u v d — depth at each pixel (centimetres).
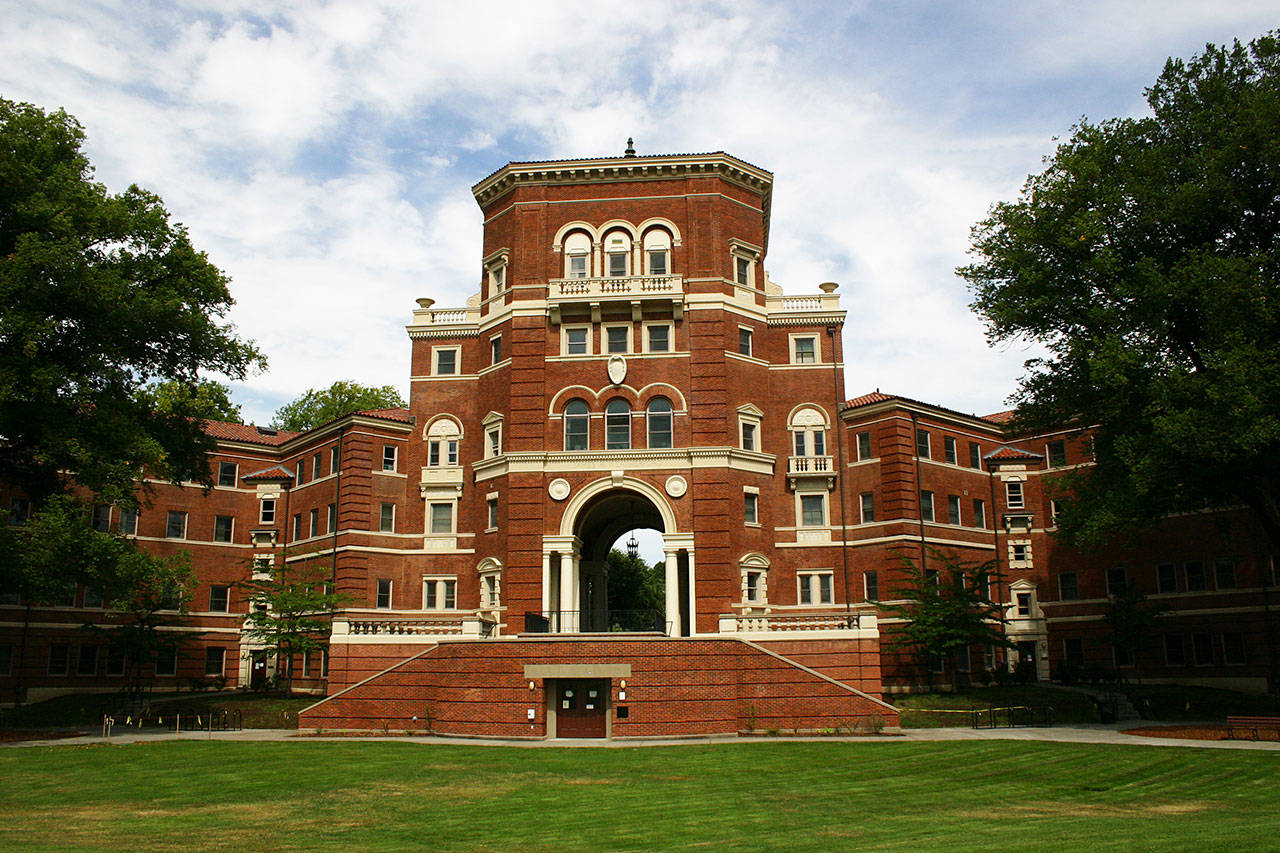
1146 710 4422
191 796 2244
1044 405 4200
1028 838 1675
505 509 5009
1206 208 3653
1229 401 3250
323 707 3862
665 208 5297
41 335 3791
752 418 5212
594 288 5150
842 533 5250
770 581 5100
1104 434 3944
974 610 4622
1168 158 3772
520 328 5178
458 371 5575
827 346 5472
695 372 5044
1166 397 3422
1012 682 5238
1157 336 3656
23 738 3650
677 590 4844
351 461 5372
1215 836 1647
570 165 5312
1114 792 2238
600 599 6028
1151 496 3703
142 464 4094
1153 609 4972
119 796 2248
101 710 4847
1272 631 4756
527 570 4866
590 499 4941
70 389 3900
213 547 6038
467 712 3700
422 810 2047
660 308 5134
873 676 3759
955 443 5581
